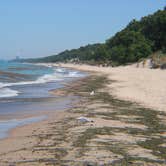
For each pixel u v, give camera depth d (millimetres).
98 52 167500
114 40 153250
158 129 15133
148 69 84375
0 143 12859
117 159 10172
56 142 12602
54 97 29484
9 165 9664
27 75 63875
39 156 10625
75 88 37875
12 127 16391
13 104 24859
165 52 101438
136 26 144125
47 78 58562
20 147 12078
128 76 59438
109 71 87250
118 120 17500
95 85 41250
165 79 46812
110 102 25062
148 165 9648
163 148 11625
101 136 13445
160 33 112688
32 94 31828
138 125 16109
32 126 16562
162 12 122312
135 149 11430
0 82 44844
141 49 112688
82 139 12922
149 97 27094
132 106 22641
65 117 18875
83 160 10070
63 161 10000
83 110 21375
